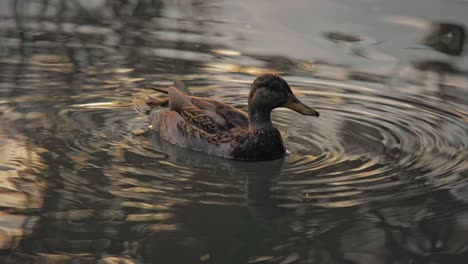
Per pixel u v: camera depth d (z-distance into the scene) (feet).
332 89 51.85
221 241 32.73
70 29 60.95
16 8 65.10
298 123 47.47
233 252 31.86
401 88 52.06
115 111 47.75
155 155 42.22
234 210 35.65
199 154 43.11
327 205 36.40
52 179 38.14
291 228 34.17
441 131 45.75
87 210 35.01
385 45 58.39
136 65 54.60
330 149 43.47
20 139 42.88
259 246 32.45
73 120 45.98
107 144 43.16
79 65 54.13
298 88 51.83
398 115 48.26
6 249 31.53
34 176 38.42
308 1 67.62
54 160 40.45
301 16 64.13
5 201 35.58
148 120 47.01
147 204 35.88
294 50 57.62
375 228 34.12
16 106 47.39
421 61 55.67
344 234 33.58
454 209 35.81
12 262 30.53
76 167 39.73
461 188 38.04
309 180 39.27
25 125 44.88
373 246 32.53
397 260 31.42
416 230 33.86
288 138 45.14
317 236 33.40
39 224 33.58
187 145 43.73
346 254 31.83
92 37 59.41
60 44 57.82
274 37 59.93
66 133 44.16
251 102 42.70
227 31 61.16
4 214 34.37
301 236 33.42
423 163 41.14
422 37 59.36
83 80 51.78
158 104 46.93
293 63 55.47
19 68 53.21
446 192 37.60
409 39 59.16
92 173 39.11
